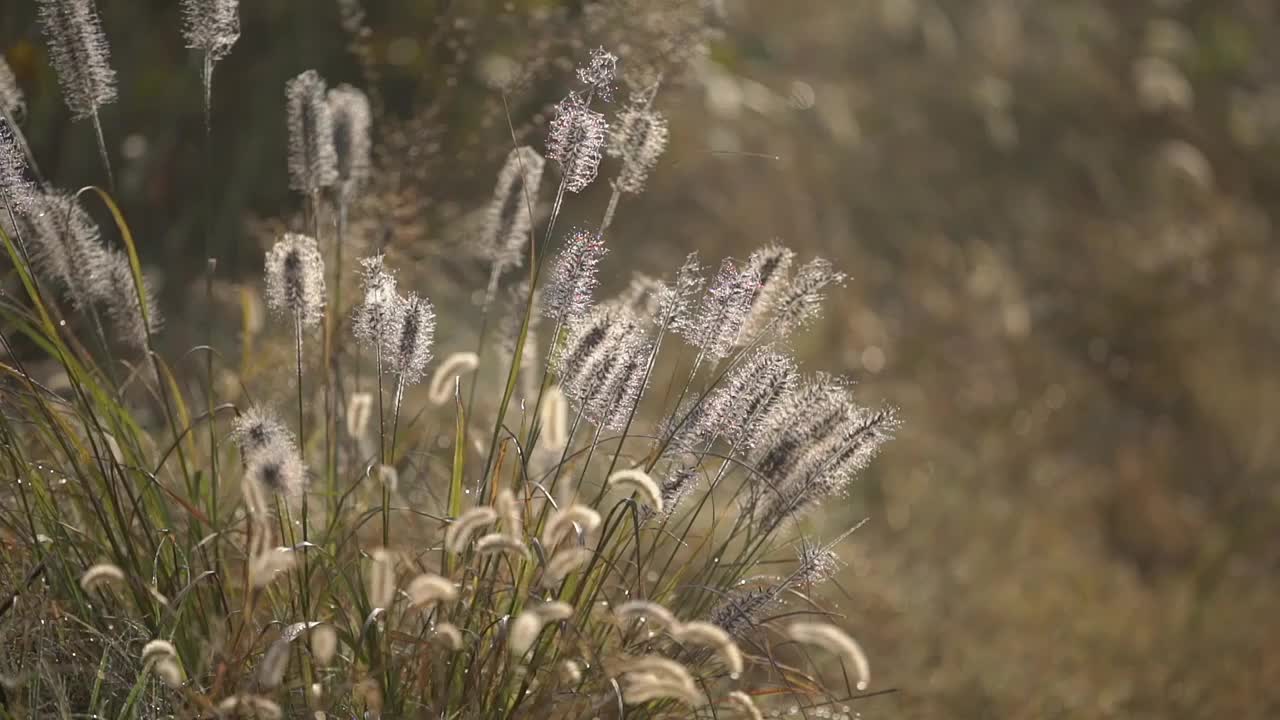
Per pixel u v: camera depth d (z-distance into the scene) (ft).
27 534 11.46
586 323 11.19
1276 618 22.77
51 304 12.06
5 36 20.24
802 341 26.63
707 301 11.55
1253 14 47.83
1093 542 25.08
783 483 11.35
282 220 20.88
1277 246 39.17
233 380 15.88
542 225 20.25
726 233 27.30
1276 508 27.45
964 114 37.29
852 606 19.19
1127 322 32.78
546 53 16.78
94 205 21.27
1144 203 37.91
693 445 11.55
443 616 11.02
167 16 23.15
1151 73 39.14
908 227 33.04
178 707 10.32
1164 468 28.40
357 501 13.05
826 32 36.55
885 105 36.14
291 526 10.96
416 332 10.93
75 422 12.42
